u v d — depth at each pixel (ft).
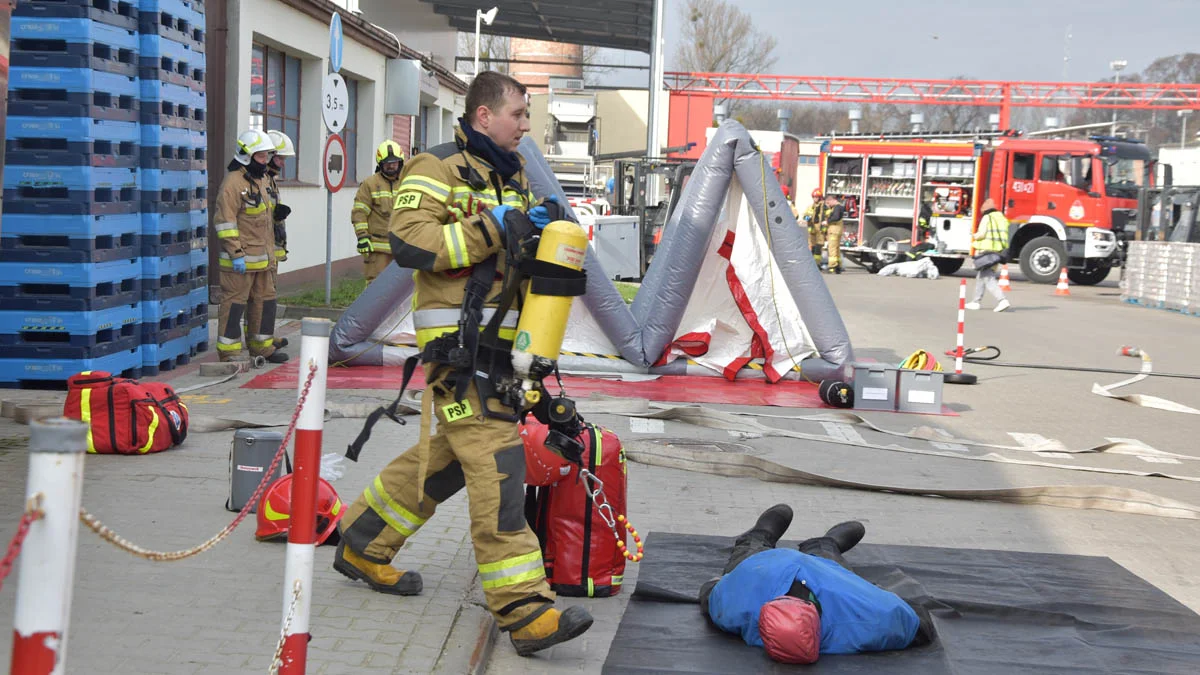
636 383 37.52
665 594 17.15
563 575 17.19
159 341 34.04
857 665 14.71
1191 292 72.74
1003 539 21.43
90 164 29.63
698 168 38.42
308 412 11.00
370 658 13.64
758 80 204.23
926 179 101.76
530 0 112.06
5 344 30.01
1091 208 94.58
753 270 39.06
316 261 67.67
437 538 19.07
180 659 13.24
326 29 65.10
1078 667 14.99
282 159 37.96
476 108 14.35
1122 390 41.47
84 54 29.14
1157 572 19.80
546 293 13.56
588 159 109.40
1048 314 70.18
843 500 23.84
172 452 24.13
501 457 13.99
